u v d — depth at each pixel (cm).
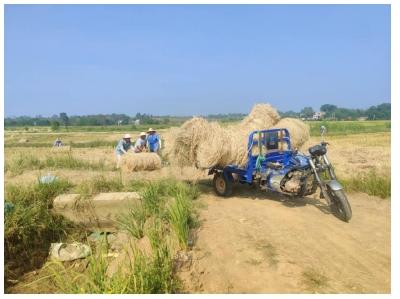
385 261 507
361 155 1747
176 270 487
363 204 771
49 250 699
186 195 790
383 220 665
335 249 543
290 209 734
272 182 760
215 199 834
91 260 488
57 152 2275
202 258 518
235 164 809
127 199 783
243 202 799
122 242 690
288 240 571
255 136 839
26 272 640
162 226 613
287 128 934
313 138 3158
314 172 685
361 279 462
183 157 839
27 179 1103
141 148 1360
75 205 784
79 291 443
